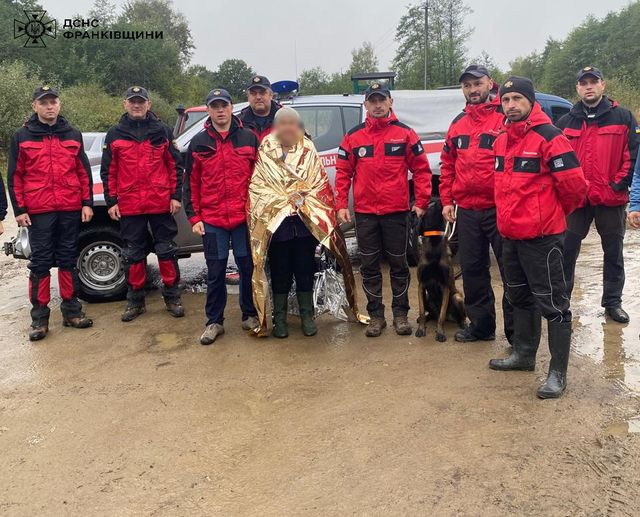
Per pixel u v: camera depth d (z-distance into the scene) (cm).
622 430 281
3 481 271
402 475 256
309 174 421
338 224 440
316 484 254
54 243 474
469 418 301
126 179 475
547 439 276
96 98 3400
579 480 244
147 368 398
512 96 313
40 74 3500
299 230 427
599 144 418
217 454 284
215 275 441
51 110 454
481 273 402
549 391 317
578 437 276
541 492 238
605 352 381
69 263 482
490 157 372
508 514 226
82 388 370
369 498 242
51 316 529
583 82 417
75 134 475
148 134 475
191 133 562
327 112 596
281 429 304
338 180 435
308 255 438
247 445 291
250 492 252
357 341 433
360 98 608
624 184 418
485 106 374
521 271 343
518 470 253
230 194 429
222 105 413
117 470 275
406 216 432
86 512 245
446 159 407
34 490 262
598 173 419
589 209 431
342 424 304
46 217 461
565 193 315
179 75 4772
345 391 345
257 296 430
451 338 431
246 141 430
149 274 680
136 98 465
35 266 461
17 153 451
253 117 468
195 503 247
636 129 418
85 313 532
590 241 774
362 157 419
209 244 436
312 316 454
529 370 359
